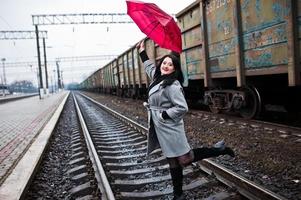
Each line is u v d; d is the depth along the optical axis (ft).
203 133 28.32
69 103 105.91
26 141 30.12
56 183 18.98
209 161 17.11
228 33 29.14
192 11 36.22
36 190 17.46
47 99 139.03
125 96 93.97
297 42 21.67
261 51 25.12
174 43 13.99
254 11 25.43
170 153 13.23
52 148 28.89
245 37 26.96
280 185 14.94
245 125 28.73
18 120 52.13
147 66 14.88
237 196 13.75
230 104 31.60
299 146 20.99
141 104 65.92
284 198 11.82
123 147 27.17
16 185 16.19
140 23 13.91
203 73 35.35
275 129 25.44
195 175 17.16
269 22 23.84
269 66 24.54
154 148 14.12
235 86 35.04
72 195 16.37
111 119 48.06
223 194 14.06
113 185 16.65
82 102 107.65
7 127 43.11
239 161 19.13
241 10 27.07
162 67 13.32
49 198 16.48
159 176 18.06
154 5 13.79
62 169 22.12
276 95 32.24
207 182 15.64
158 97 13.17
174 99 12.72
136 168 20.33
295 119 31.14
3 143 29.78
